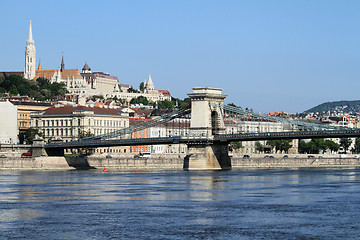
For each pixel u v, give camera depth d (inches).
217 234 4931.1
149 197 6884.8
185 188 7805.1
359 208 6063.0
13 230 5093.5
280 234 4926.2
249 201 6550.2
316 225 5236.2
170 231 5032.0
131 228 5137.8
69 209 6038.4
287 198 6776.6
